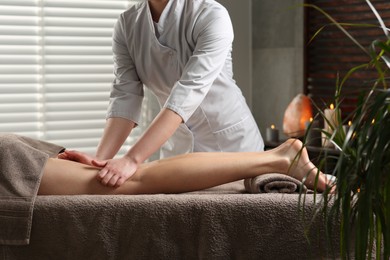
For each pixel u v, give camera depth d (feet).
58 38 13.28
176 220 5.53
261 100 14.35
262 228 5.58
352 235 5.55
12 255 5.59
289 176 6.38
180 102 7.20
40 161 6.11
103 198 5.58
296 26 13.43
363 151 4.23
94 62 13.56
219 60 7.72
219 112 8.75
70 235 5.53
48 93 13.28
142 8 8.45
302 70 13.37
